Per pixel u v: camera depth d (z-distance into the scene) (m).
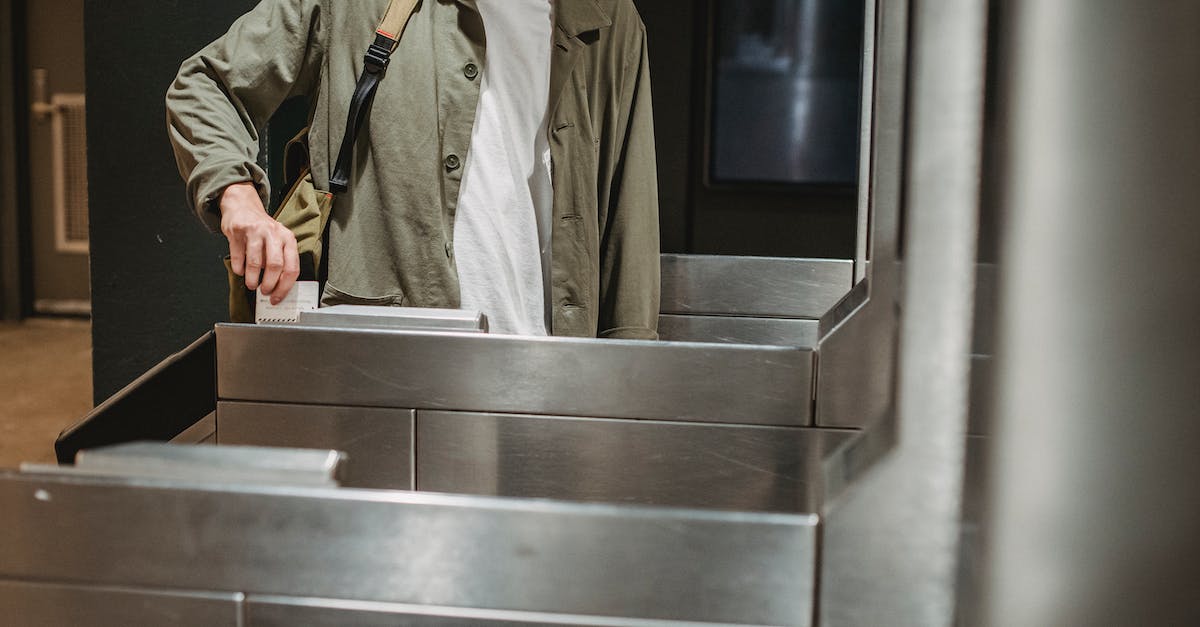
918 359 0.33
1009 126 0.29
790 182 2.57
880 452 0.34
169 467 0.39
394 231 1.12
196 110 1.08
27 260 4.79
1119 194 0.28
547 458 0.75
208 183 1.00
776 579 0.36
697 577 0.36
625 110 1.28
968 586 0.32
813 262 1.42
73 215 4.75
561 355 0.74
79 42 4.58
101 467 0.39
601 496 0.75
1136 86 0.27
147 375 0.76
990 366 0.30
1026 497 0.29
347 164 1.12
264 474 0.38
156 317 1.88
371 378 0.76
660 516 0.36
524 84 1.18
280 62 1.13
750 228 2.62
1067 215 0.28
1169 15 0.27
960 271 0.32
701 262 1.43
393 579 0.37
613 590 0.36
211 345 0.78
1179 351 0.28
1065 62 0.28
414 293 1.12
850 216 2.59
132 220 1.87
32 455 2.64
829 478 0.35
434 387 0.76
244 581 0.37
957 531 0.33
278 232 0.93
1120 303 0.28
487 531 0.36
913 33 0.31
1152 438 0.28
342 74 1.14
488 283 1.14
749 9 2.52
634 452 0.74
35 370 3.74
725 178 2.59
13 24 4.55
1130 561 0.28
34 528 0.38
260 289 0.93
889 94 0.48
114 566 0.38
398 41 1.13
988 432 0.30
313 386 0.77
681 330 1.44
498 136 1.17
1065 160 0.28
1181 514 0.28
